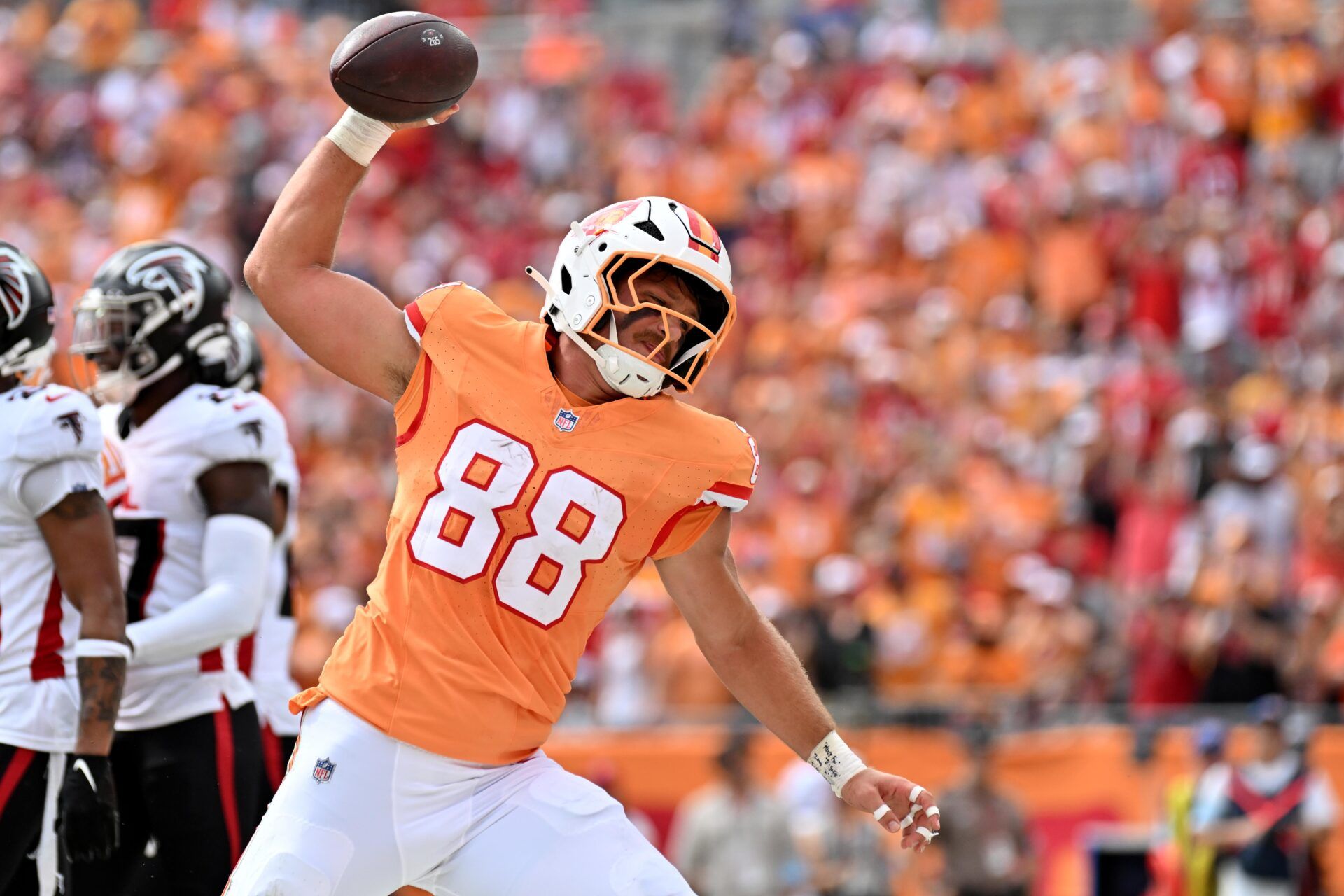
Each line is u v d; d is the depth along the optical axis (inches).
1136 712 1284.4
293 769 471.5
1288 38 2175.2
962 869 1182.9
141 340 612.7
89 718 541.6
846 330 1905.8
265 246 477.7
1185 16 2229.3
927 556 1521.9
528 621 470.9
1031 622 1418.6
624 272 469.4
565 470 467.2
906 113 2229.3
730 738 1214.3
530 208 2353.6
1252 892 1104.2
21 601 561.3
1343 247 1845.5
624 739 1305.4
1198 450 1541.6
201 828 604.7
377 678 467.2
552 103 2513.5
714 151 2317.9
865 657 1386.6
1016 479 1641.2
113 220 2459.4
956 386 1808.6
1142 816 1248.8
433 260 2253.9
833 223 2113.7
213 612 598.5
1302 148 2096.5
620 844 474.9
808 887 1205.7
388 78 465.1
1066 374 1776.6
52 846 565.3
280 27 2790.4
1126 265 1929.1
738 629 500.4
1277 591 1341.0
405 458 477.1
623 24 2679.6
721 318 481.4
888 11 2469.2
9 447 548.7
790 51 2407.7
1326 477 1465.3
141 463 621.3
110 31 2797.7
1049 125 2196.1
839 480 1669.5
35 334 575.8
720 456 479.8
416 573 468.8
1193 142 2058.3
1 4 2997.0
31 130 2679.6
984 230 2046.0
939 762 1283.2
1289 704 1288.1
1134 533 1529.3
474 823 472.7
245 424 618.5
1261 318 1838.1
